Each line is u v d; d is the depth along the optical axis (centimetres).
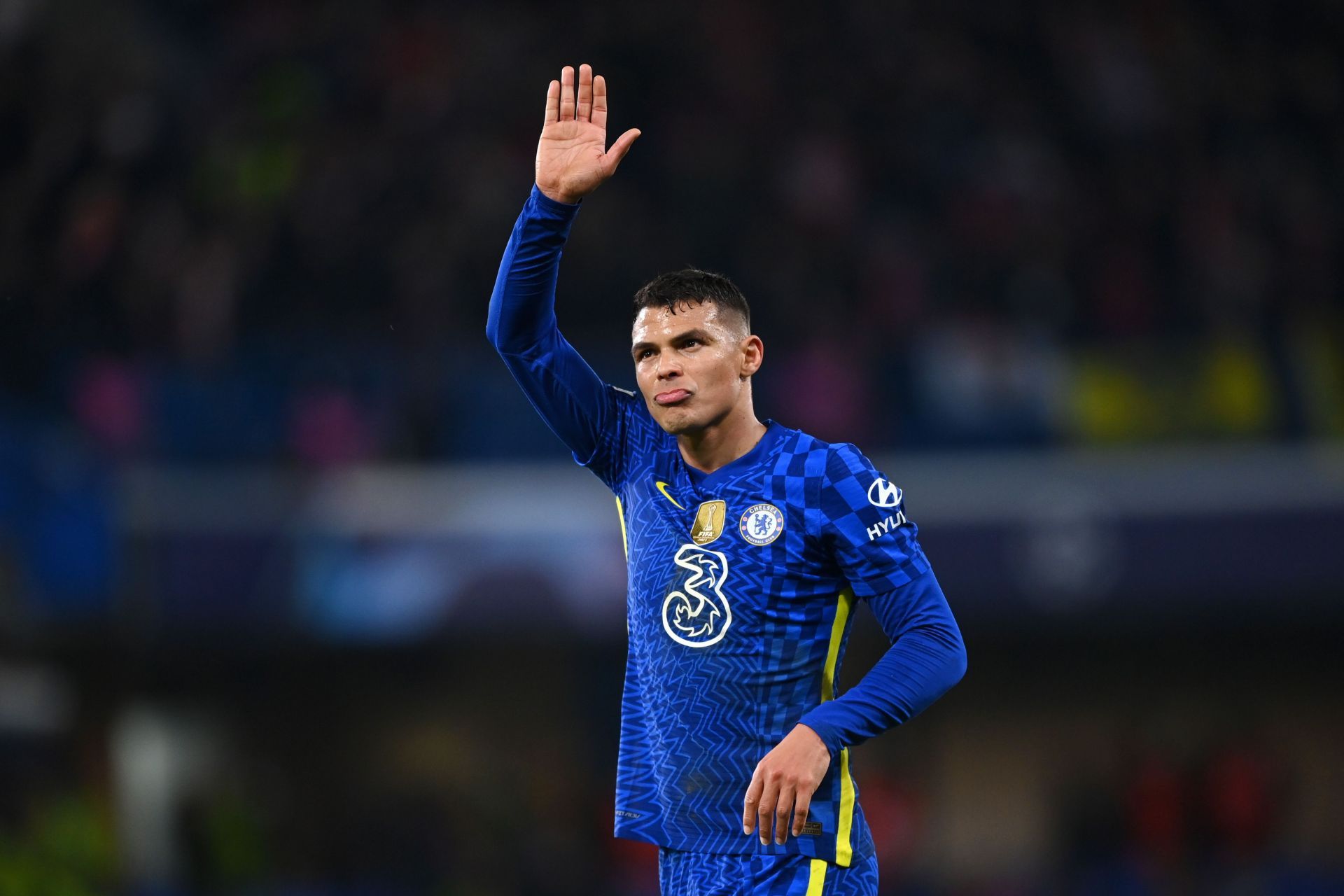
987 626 4419
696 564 1126
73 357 3919
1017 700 4847
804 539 1115
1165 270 5172
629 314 4734
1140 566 4138
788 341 4628
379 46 5388
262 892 4175
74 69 5169
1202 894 4212
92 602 3691
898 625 1105
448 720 4838
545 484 4066
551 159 1197
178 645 4006
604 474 1231
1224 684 4806
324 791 4725
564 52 5372
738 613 1110
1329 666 4778
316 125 5138
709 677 1115
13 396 3738
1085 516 4153
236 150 5091
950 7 5703
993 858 4775
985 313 4916
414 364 4166
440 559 4009
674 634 1127
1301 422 4206
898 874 4362
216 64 5753
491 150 5047
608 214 4888
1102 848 4666
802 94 5384
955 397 4256
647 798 1152
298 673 4747
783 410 4250
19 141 4975
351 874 4662
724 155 5125
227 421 4009
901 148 5341
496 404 4153
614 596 4009
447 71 5275
